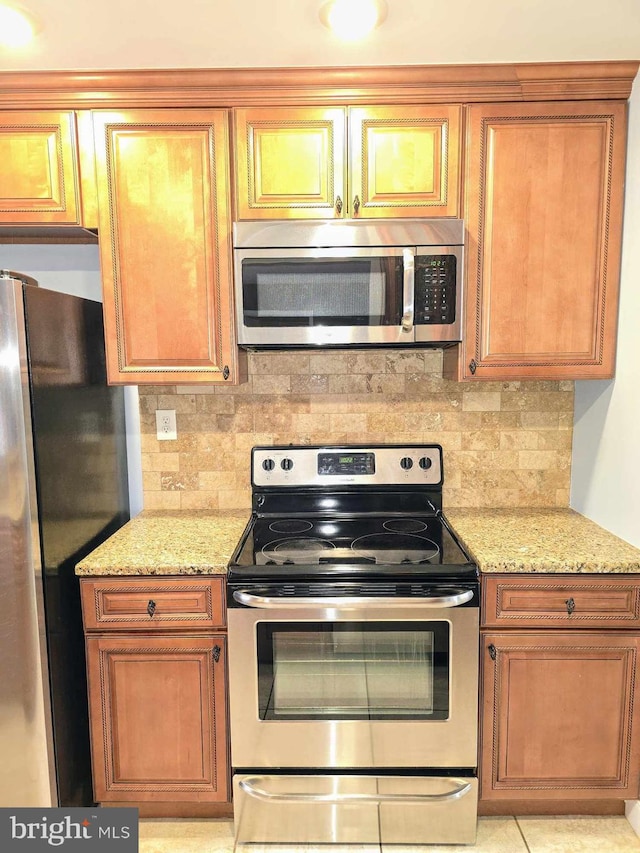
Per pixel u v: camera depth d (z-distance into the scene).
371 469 2.09
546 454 2.15
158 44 1.50
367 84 1.67
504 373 1.79
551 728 1.63
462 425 2.14
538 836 1.68
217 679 1.62
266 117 1.70
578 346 1.78
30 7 1.31
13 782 1.52
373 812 1.65
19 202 1.73
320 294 1.72
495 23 1.41
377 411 2.15
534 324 1.77
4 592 1.45
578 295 1.76
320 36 1.46
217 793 1.66
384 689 1.61
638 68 1.63
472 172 1.71
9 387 1.39
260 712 1.62
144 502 2.18
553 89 1.67
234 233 1.71
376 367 2.12
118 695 1.63
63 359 1.62
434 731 1.61
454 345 1.83
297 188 1.73
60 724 1.57
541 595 1.58
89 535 1.81
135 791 1.67
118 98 1.69
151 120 1.70
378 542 1.79
